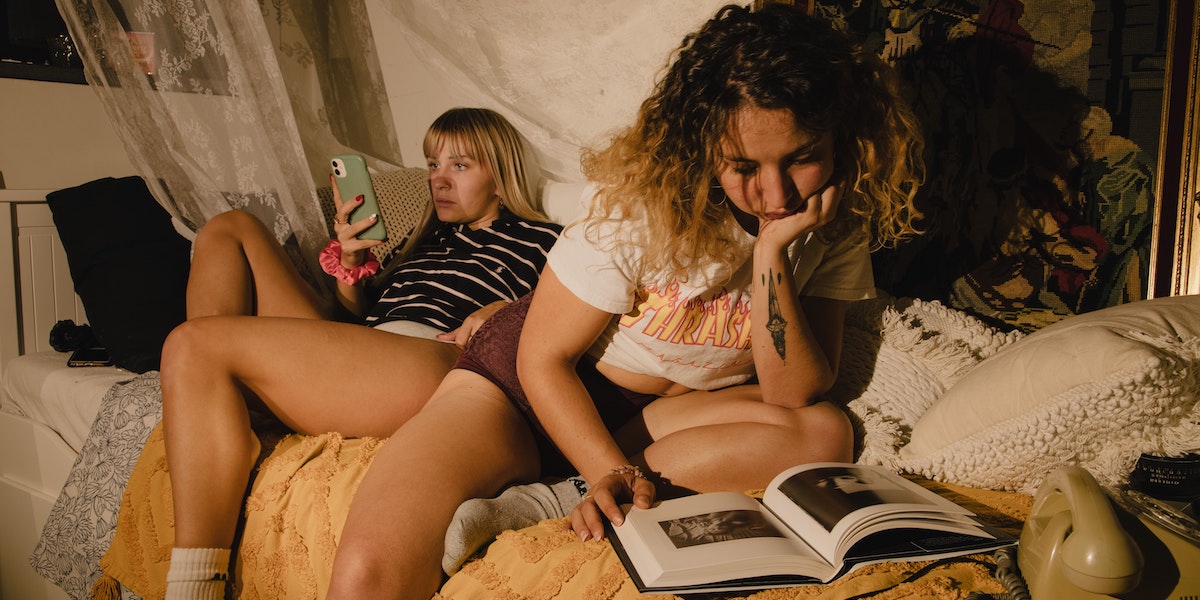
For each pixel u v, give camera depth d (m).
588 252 1.15
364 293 2.00
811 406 1.32
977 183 1.73
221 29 1.89
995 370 1.24
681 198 1.13
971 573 0.97
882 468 1.19
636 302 1.22
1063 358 1.15
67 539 1.57
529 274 1.92
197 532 1.20
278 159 1.99
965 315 1.62
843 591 0.91
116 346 2.00
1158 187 1.54
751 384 1.47
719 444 1.22
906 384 1.48
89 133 2.68
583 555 1.00
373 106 2.67
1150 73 1.53
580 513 1.07
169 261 2.21
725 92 1.03
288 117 2.00
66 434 1.90
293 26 2.43
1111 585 0.77
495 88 2.25
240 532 1.26
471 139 1.94
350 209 1.83
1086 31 1.59
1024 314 1.70
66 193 2.33
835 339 1.39
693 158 1.10
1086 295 1.64
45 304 2.42
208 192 2.00
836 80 1.04
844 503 1.01
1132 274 1.59
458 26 2.23
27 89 2.55
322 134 2.37
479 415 1.20
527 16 2.15
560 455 1.33
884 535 1.00
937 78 1.75
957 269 1.78
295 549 1.18
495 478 1.16
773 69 1.01
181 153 2.00
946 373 1.51
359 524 1.01
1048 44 1.63
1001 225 1.71
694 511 1.05
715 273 1.19
